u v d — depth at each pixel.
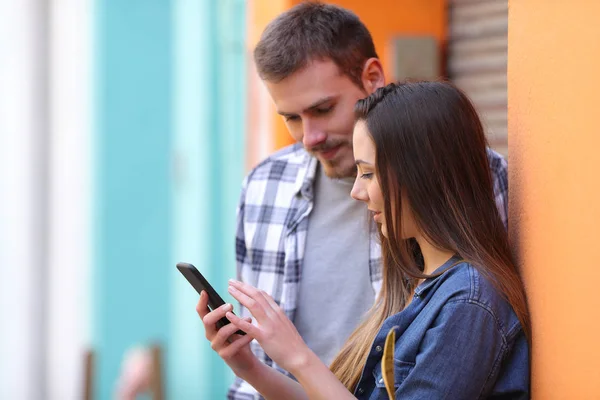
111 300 9.20
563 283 2.38
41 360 9.28
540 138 2.54
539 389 2.51
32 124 9.18
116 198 9.15
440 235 2.56
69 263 9.25
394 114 2.58
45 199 9.23
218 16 8.59
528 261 2.61
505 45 5.59
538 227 2.54
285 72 3.17
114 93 9.09
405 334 2.56
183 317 9.07
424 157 2.56
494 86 5.66
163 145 9.02
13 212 9.24
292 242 3.51
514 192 2.75
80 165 9.18
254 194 3.65
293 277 3.48
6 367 9.32
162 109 9.00
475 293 2.46
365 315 3.02
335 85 3.19
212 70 8.66
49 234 9.26
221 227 8.77
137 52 9.05
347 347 2.93
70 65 9.16
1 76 9.20
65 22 9.16
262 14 6.22
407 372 2.52
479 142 2.63
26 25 9.16
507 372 2.54
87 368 6.68
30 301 9.26
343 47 3.21
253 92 7.20
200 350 9.01
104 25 9.08
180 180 8.94
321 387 2.54
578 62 2.31
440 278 2.56
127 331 9.19
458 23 5.95
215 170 8.71
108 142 9.13
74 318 9.26
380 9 5.94
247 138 7.80
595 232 2.22
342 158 3.29
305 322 3.48
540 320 2.51
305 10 3.30
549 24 2.48
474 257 2.54
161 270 9.10
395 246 2.60
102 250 9.20
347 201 3.46
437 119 2.57
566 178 2.37
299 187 3.52
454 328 2.44
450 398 2.42
